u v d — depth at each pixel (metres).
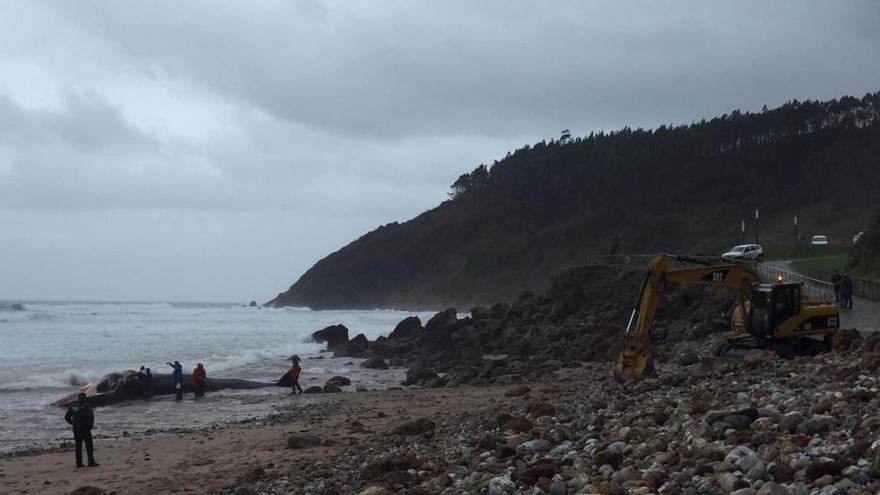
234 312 143.62
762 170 174.88
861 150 167.38
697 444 10.57
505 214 193.88
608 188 187.75
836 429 10.15
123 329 78.94
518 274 174.12
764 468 8.69
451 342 56.47
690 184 178.12
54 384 38.97
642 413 14.23
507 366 41.31
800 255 83.81
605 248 167.38
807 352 23.66
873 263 53.88
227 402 33.84
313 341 66.50
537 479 10.49
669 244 161.62
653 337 44.66
